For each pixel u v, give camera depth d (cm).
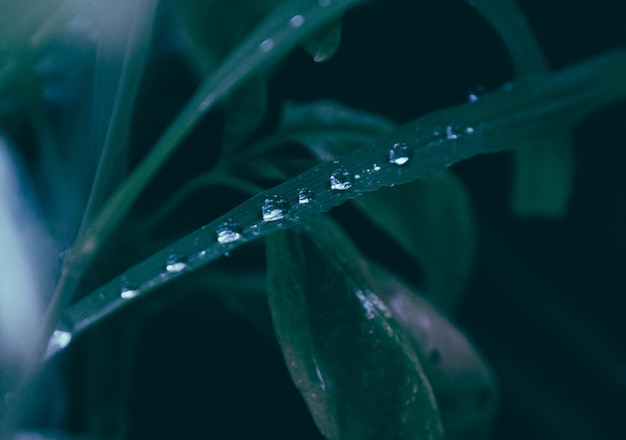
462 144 20
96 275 25
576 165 35
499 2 20
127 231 25
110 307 20
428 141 20
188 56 25
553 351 35
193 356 29
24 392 21
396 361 20
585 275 36
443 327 24
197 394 28
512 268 36
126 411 27
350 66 33
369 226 31
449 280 27
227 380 29
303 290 21
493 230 36
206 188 27
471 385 24
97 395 25
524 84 21
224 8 22
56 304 20
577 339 35
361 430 20
